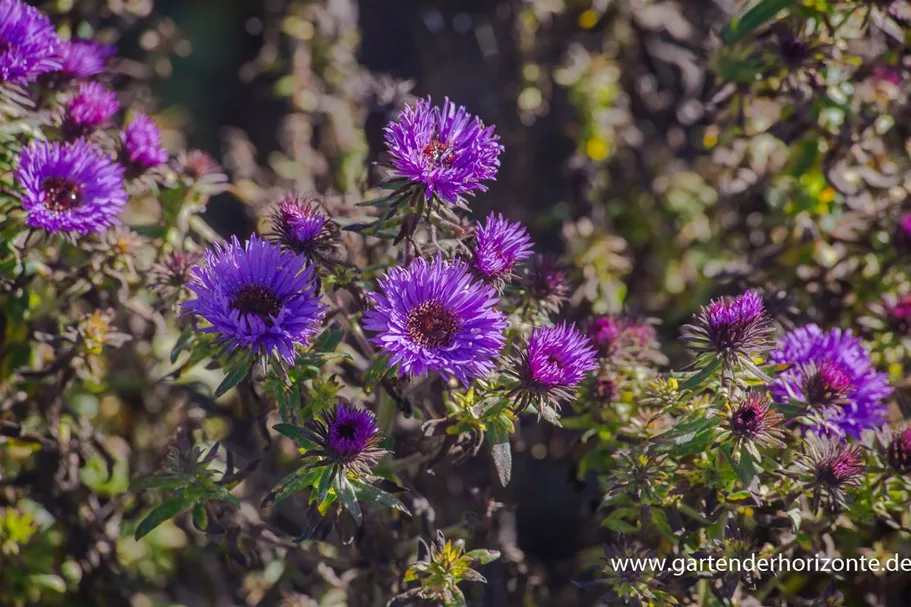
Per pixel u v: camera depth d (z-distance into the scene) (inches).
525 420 31.0
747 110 32.0
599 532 31.7
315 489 27.5
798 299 32.0
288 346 26.5
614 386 29.5
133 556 33.3
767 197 33.8
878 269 31.9
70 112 29.5
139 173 29.9
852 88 31.4
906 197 32.1
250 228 35.5
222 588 33.7
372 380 27.8
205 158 31.3
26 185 28.0
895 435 28.6
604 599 28.1
